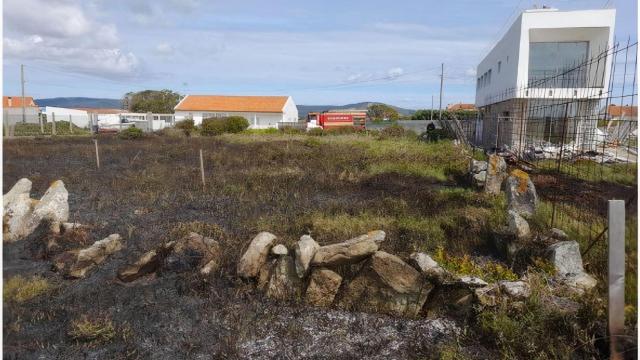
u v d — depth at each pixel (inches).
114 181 396.8
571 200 324.2
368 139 961.5
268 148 672.4
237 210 297.0
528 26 839.7
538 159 540.1
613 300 126.9
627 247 182.1
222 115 2101.4
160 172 453.7
